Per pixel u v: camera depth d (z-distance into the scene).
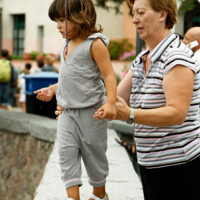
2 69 15.96
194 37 6.98
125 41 23.70
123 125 9.43
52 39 26.44
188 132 3.21
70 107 3.82
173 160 3.22
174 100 3.02
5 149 11.48
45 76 11.41
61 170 3.91
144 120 3.10
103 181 4.12
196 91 3.21
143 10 3.23
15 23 28.52
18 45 28.52
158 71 3.20
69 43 3.89
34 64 26.11
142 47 7.21
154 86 3.22
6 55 16.56
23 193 10.72
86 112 3.83
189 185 3.23
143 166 3.46
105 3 12.82
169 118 3.01
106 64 3.67
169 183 3.29
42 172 9.57
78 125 3.88
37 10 26.95
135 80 3.48
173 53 3.07
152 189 3.37
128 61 22.75
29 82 11.73
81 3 3.69
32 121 10.02
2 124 11.09
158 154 3.28
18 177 10.93
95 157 3.98
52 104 11.52
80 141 3.91
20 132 10.35
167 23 3.31
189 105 3.06
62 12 3.71
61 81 3.85
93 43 3.68
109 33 24.33
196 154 3.20
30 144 10.26
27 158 10.44
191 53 3.13
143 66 3.43
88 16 3.73
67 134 3.88
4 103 16.48
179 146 3.21
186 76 3.01
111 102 3.42
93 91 3.77
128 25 23.88
